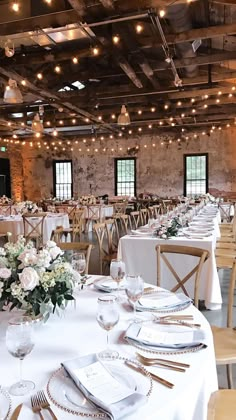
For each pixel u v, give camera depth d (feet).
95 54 18.53
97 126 39.27
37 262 5.28
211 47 21.43
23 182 52.29
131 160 47.80
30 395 3.66
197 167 44.86
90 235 31.17
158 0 13.50
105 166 48.91
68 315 5.84
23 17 15.46
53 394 3.66
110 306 4.57
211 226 17.49
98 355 4.43
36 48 22.91
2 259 5.40
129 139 47.60
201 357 4.46
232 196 43.37
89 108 31.60
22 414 3.39
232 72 23.57
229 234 21.24
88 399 3.56
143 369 4.11
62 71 24.49
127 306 6.26
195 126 42.91
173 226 14.19
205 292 12.42
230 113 35.35
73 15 14.84
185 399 3.77
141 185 47.34
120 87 25.48
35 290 5.13
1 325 5.46
